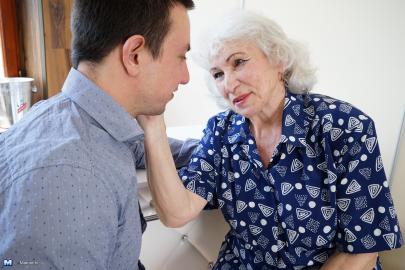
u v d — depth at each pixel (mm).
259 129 989
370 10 1678
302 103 938
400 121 1596
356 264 886
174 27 637
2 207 497
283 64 925
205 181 1029
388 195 838
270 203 948
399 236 852
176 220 986
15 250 473
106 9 587
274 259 980
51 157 514
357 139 846
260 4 1641
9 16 1401
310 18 1688
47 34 1302
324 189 890
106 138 626
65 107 621
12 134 593
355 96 1772
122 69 624
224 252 1132
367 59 1673
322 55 1722
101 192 547
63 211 491
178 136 1480
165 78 660
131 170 653
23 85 1308
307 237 917
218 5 1585
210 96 1099
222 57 905
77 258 508
